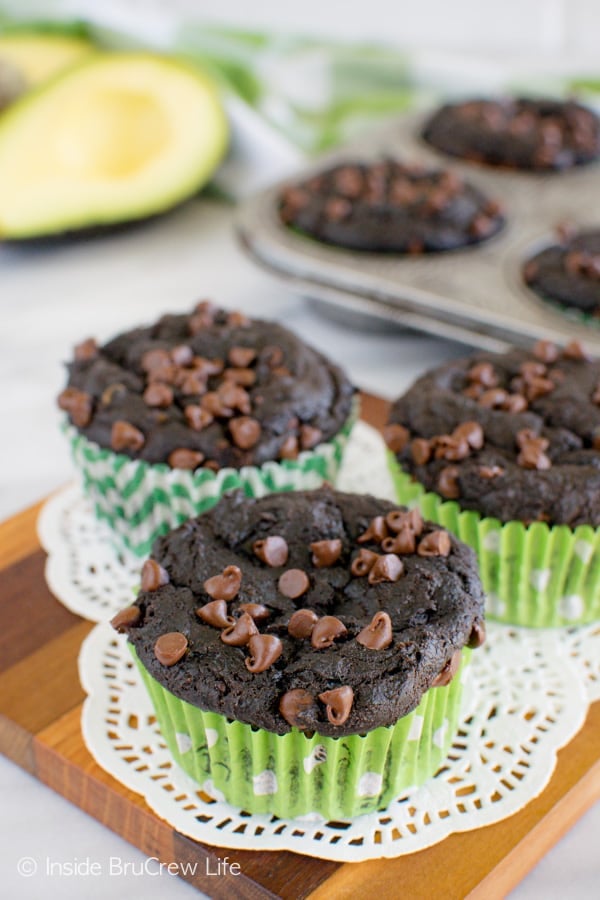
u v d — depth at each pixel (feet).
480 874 1.19
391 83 2.03
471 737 1.27
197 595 1.25
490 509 1.34
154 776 1.24
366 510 1.31
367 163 1.86
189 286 1.89
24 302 1.86
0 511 1.54
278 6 2.08
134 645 1.23
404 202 1.76
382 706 1.17
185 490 1.41
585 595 1.36
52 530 1.47
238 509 1.31
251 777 1.20
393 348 1.76
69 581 1.41
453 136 1.93
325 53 2.01
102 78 1.90
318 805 1.21
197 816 1.22
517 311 1.61
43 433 1.66
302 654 1.20
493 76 1.98
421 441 1.38
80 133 1.91
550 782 1.24
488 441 1.38
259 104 2.03
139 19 2.08
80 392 1.45
